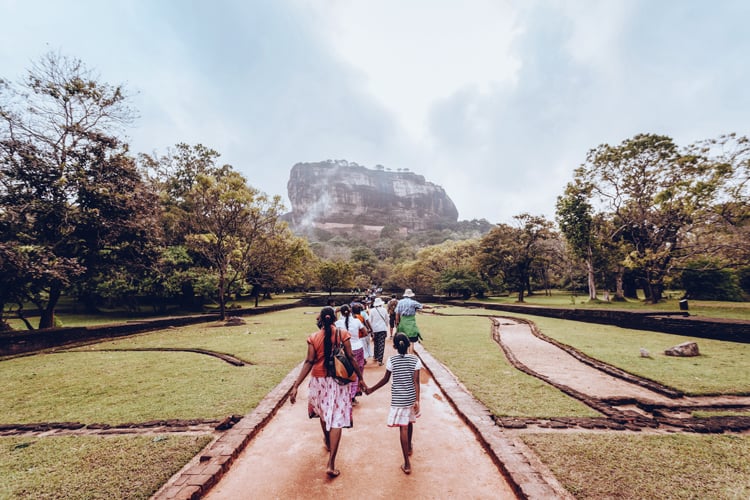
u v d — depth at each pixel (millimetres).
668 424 4645
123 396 6230
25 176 13875
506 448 3850
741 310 18078
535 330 13742
